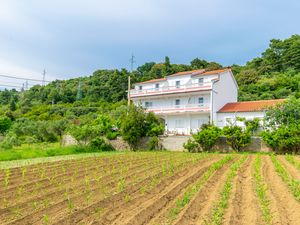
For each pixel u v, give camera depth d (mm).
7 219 8781
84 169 18516
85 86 90688
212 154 28844
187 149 34344
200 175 15906
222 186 12867
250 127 31828
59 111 71000
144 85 54188
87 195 11359
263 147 30625
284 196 10914
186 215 8945
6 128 54688
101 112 63875
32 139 46438
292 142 28125
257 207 9539
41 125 51938
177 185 13117
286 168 18141
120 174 16297
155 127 37219
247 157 25281
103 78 91000
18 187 13055
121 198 10930
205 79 45875
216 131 32625
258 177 14445
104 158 25469
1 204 10312
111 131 40031
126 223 8258
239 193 11555
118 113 53625
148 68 95188
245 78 69062
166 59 87250
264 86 62281
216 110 42875
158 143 37219
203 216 8883
